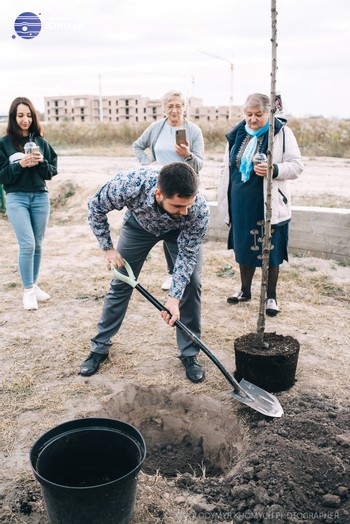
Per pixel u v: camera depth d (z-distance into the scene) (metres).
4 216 9.16
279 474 2.47
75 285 5.35
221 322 4.43
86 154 19.30
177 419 3.41
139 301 4.91
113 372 3.64
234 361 3.76
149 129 4.66
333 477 2.48
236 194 4.29
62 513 2.07
